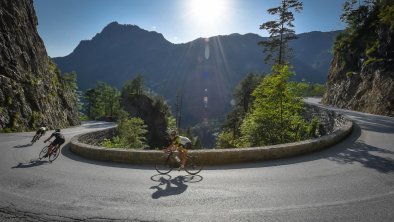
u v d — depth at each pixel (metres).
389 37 38.22
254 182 9.30
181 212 7.04
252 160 12.24
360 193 7.92
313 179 9.35
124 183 9.58
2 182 9.69
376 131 19.39
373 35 49.84
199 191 8.59
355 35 55.47
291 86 23.89
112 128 32.62
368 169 10.28
